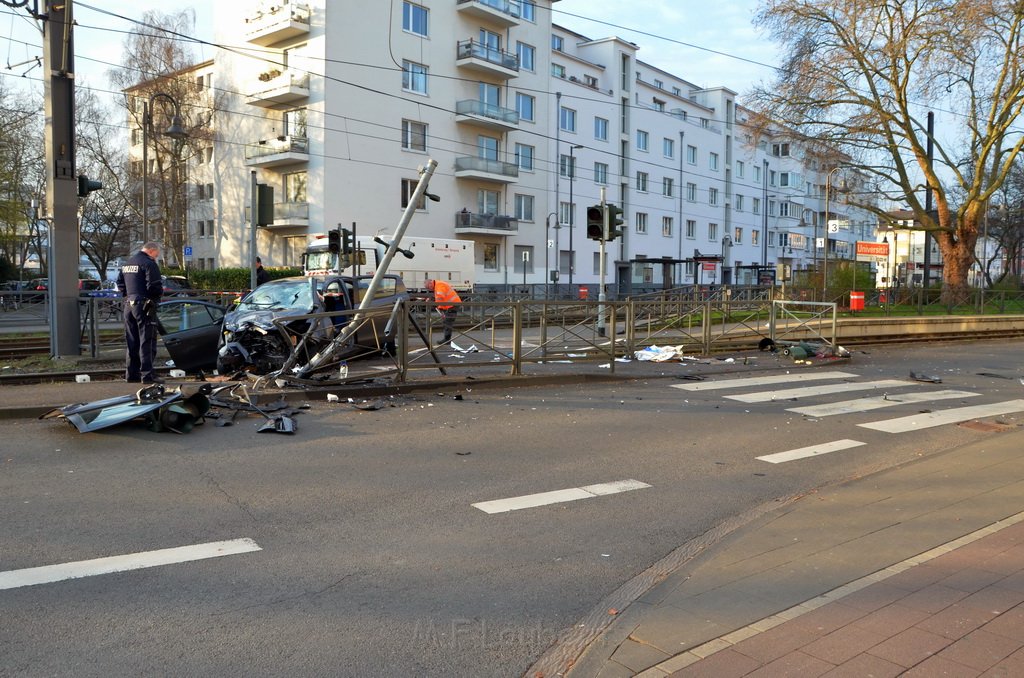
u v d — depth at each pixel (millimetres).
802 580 4398
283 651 3637
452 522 5633
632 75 56062
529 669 3521
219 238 43531
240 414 8945
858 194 31969
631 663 3402
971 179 33281
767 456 8008
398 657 3613
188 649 3627
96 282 37781
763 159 72750
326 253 31000
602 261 17609
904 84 29734
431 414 9500
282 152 37438
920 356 18859
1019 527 5344
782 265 25531
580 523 5723
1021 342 25203
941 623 3750
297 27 36656
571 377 12297
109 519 5426
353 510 5816
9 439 7637
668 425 9375
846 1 28594
